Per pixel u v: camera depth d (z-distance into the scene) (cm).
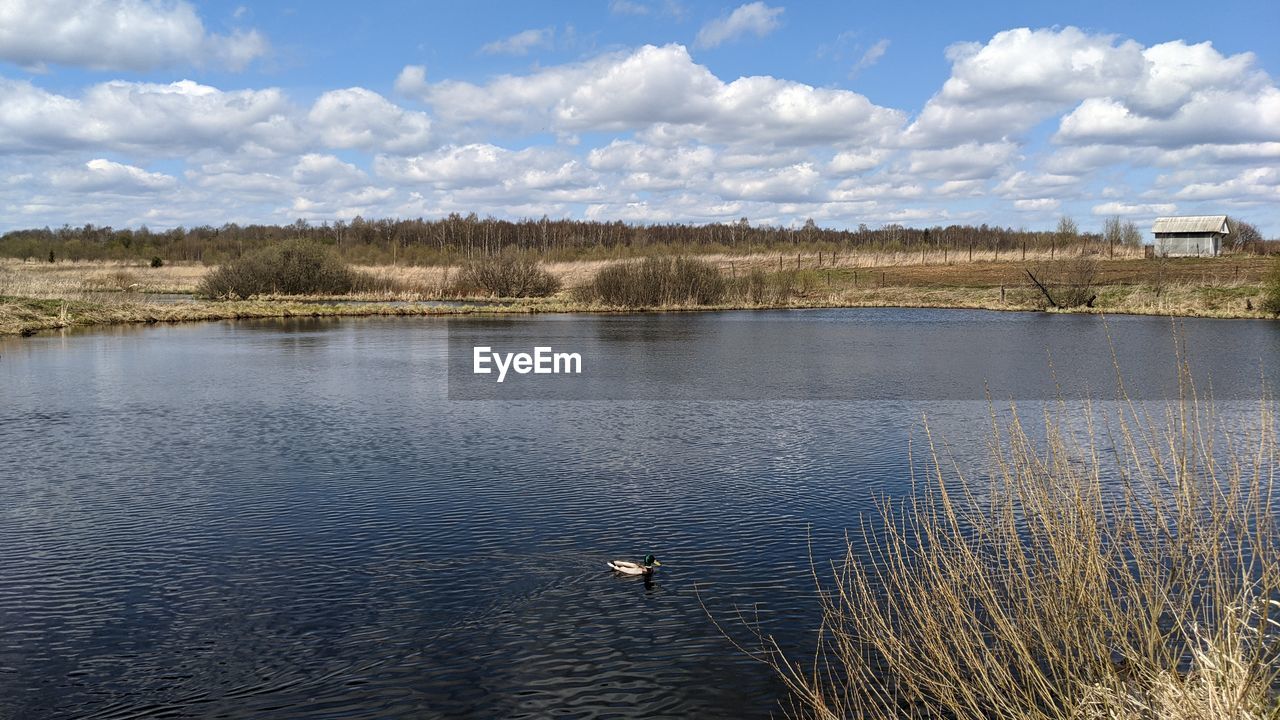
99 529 1374
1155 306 6103
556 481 1648
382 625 1040
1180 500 681
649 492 1571
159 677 924
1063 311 6288
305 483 1634
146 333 4828
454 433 2102
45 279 7731
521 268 8194
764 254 12500
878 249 13275
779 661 939
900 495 1540
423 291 8169
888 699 842
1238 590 671
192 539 1327
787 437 2052
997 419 2244
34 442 1991
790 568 1196
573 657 962
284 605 1095
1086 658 666
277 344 4247
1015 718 672
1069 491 768
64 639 1009
